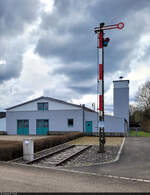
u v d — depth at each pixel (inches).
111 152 452.4
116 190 199.0
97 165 326.0
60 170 281.0
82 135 898.7
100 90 456.4
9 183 214.4
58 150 489.7
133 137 898.7
